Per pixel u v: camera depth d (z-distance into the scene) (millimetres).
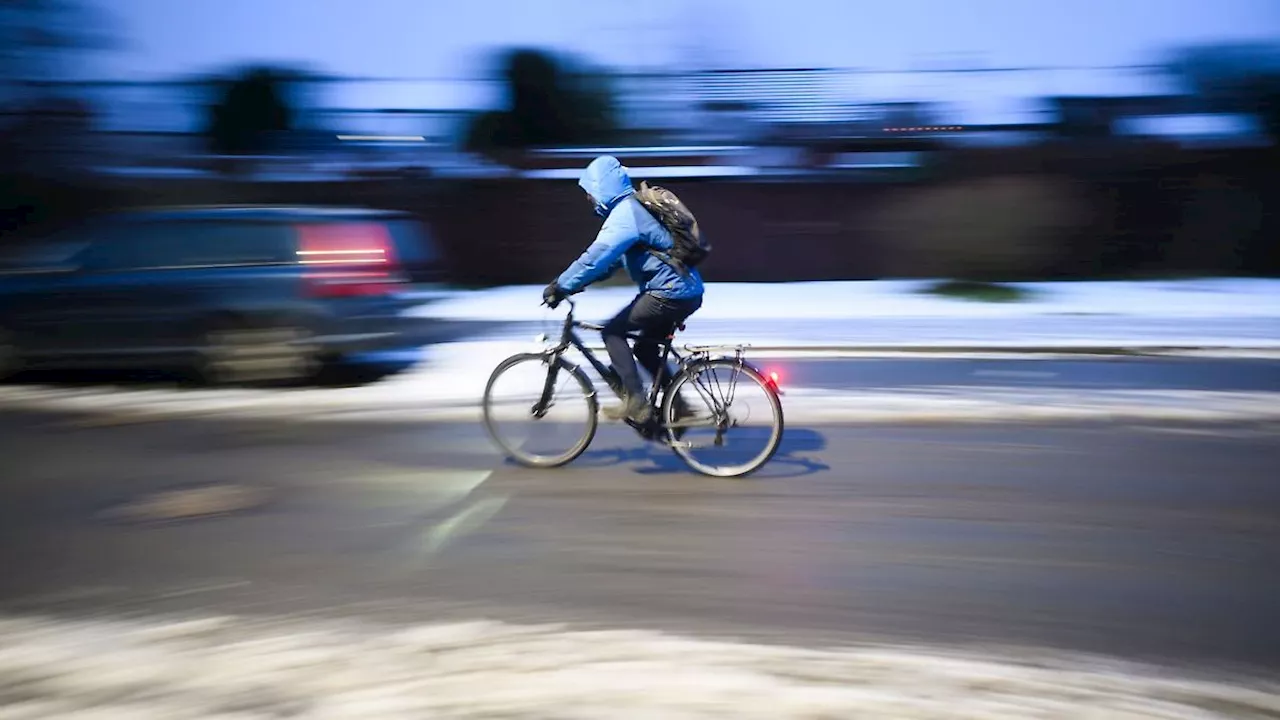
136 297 9031
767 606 4207
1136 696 3434
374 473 6215
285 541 5023
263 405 8164
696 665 3654
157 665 3666
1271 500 5590
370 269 9109
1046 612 4148
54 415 7867
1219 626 4016
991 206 17766
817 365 10328
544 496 5738
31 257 9750
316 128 19719
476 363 10086
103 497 5781
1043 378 9398
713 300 16469
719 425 6039
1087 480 5980
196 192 19188
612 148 19359
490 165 19109
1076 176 18156
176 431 7332
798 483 5949
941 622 4051
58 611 4191
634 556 4785
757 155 19031
